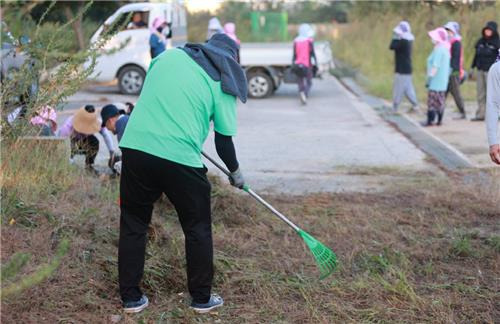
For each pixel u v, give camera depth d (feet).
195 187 12.51
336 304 13.64
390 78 56.80
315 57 47.34
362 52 73.41
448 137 34.01
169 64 12.50
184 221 12.87
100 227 16.46
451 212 20.35
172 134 12.14
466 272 15.51
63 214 16.85
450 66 38.73
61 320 12.36
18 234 15.21
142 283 14.05
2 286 12.44
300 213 19.94
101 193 19.10
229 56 12.67
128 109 20.61
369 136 34.12
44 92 16.99
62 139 20.26
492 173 24.09
